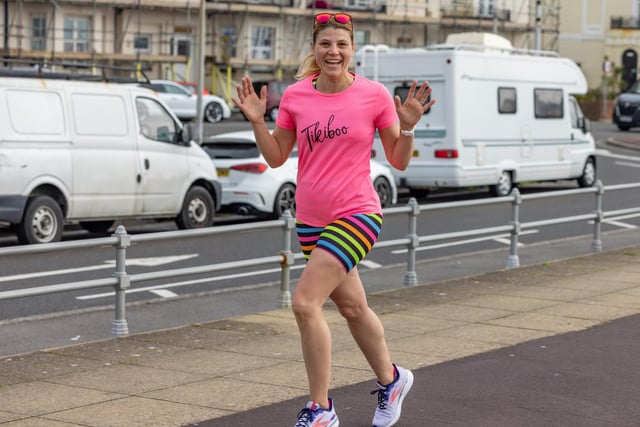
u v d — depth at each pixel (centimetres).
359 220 679
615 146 4825
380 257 1834
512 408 782
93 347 1002
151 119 2128
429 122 2823
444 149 2803
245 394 823
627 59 9006
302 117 684
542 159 3081
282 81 5600
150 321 1259
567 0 9050
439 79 2802
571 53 9069
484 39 3030
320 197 682
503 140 2942
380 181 2598
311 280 670
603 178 3481
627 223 2380
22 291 1025
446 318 1150
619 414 770
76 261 1745
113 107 2052
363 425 738
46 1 5541
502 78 2930
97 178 2009
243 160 2353
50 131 1942
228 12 6241
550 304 1237
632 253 1719
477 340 1026
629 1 8988
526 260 1778
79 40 5688
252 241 2005
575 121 3231
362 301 705
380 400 725
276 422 743
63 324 1240
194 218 2214
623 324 1107
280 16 6438
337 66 675
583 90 3219
